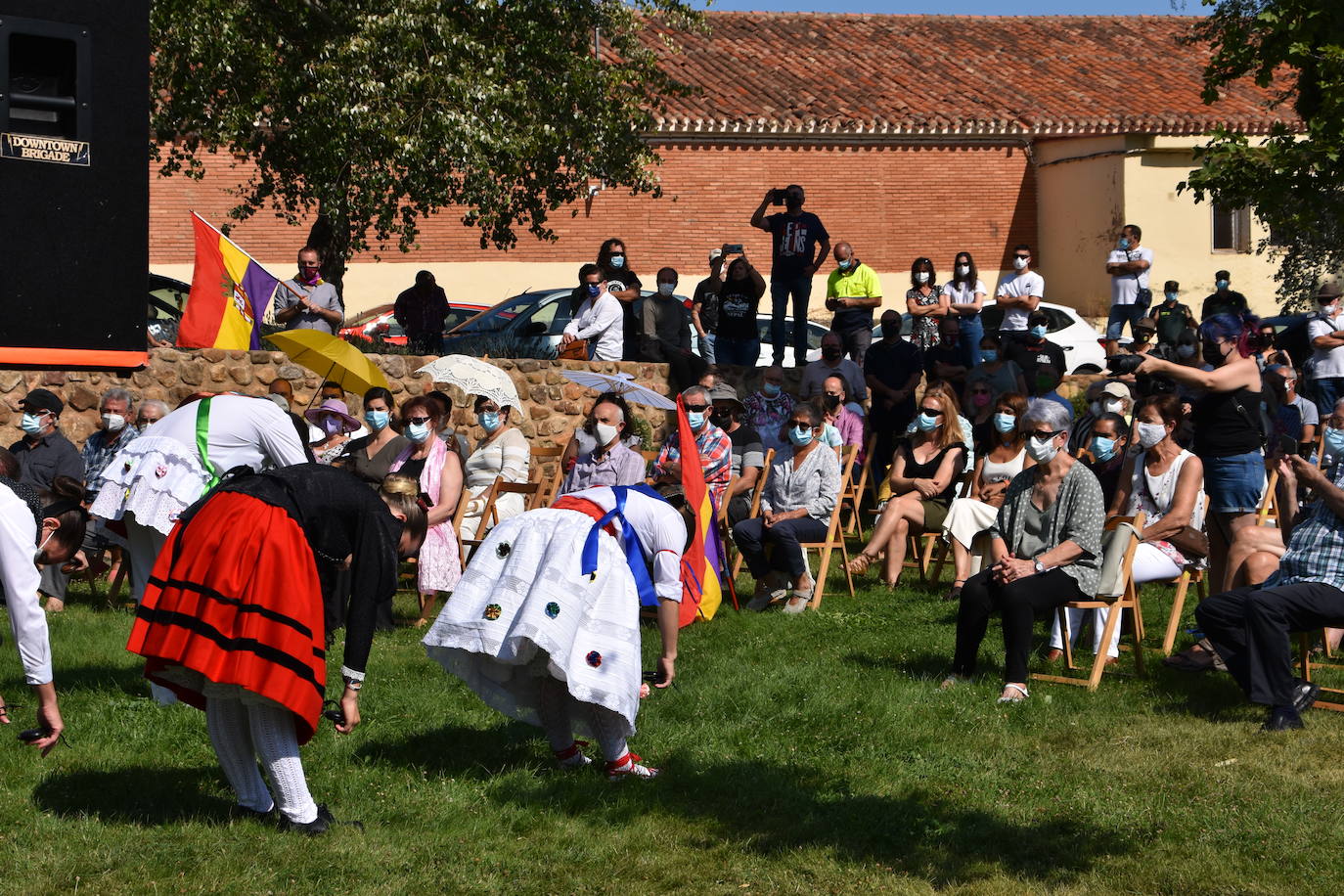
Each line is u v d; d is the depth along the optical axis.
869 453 12.09
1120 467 9.29
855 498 11.93
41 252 5.93
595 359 14.16
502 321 17.61
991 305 18.70
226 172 23.11
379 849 4.94
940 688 7.34
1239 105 25.48
